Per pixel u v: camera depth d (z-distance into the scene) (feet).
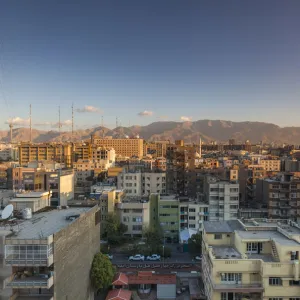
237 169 577.84
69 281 213.25
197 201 476.95
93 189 564.30
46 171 520.83
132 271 323.78
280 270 207.72
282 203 456.45
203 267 268.62
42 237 191.11
